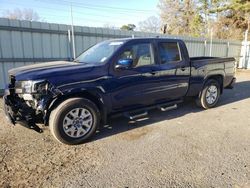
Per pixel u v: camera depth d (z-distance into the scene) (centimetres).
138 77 449
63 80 370
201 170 311
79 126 391
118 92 429
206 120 521
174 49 514
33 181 288
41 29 872
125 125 486
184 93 545
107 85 412
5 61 809
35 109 366
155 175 299
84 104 389
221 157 346
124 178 294
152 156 351
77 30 969
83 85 386
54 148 380
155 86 479
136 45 454
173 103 538
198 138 419
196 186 276
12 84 400
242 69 1783
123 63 411
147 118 534
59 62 461
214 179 290
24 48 845
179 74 518
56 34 915
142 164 327
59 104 375
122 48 434
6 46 804
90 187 276
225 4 2783
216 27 3033
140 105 473
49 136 430
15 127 476
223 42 1714
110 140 411
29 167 320
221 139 414
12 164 328
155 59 478
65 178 295
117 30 1107
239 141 405
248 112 588
